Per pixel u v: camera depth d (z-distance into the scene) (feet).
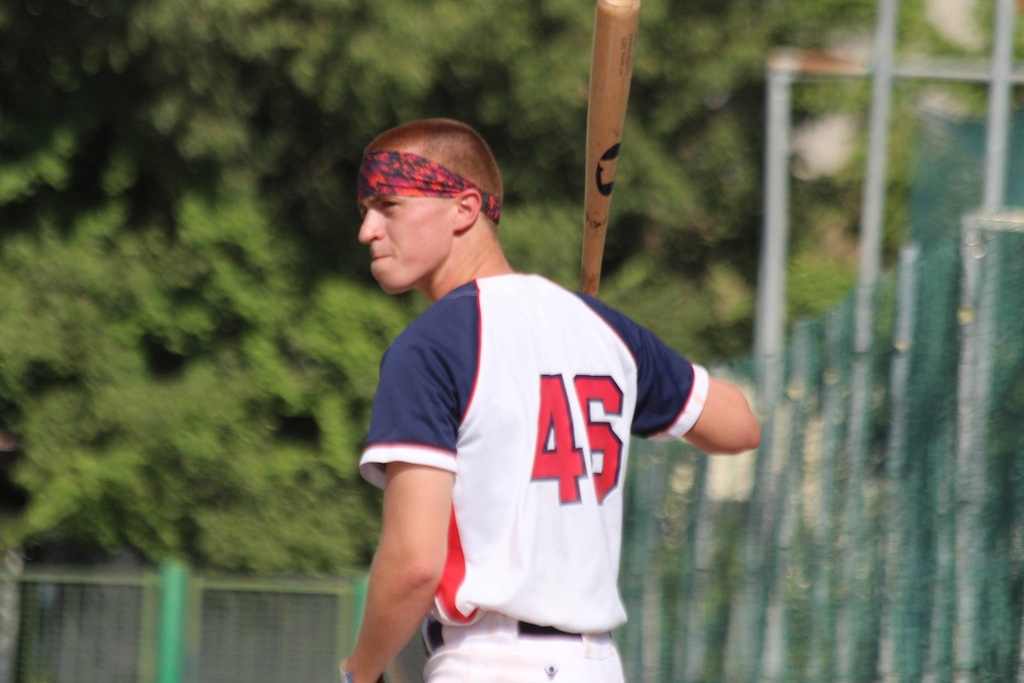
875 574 49.49
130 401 152.35
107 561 172.35
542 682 23.98
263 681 132.87
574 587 24.49
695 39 166.09
